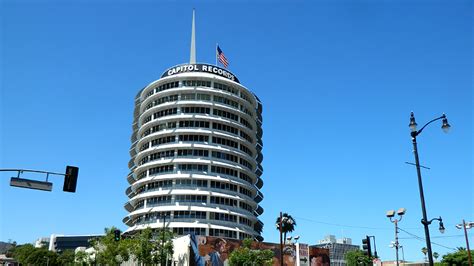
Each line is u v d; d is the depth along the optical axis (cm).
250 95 11331
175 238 8369
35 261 16325
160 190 9488
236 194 9825
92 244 9712
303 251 9188
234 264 7531
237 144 10438
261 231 11169
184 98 10381
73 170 3045
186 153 9812
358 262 12800
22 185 3094
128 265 9619
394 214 4584
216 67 11094
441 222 3719
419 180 2919
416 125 3009
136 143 11175
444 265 10912
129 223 10612
